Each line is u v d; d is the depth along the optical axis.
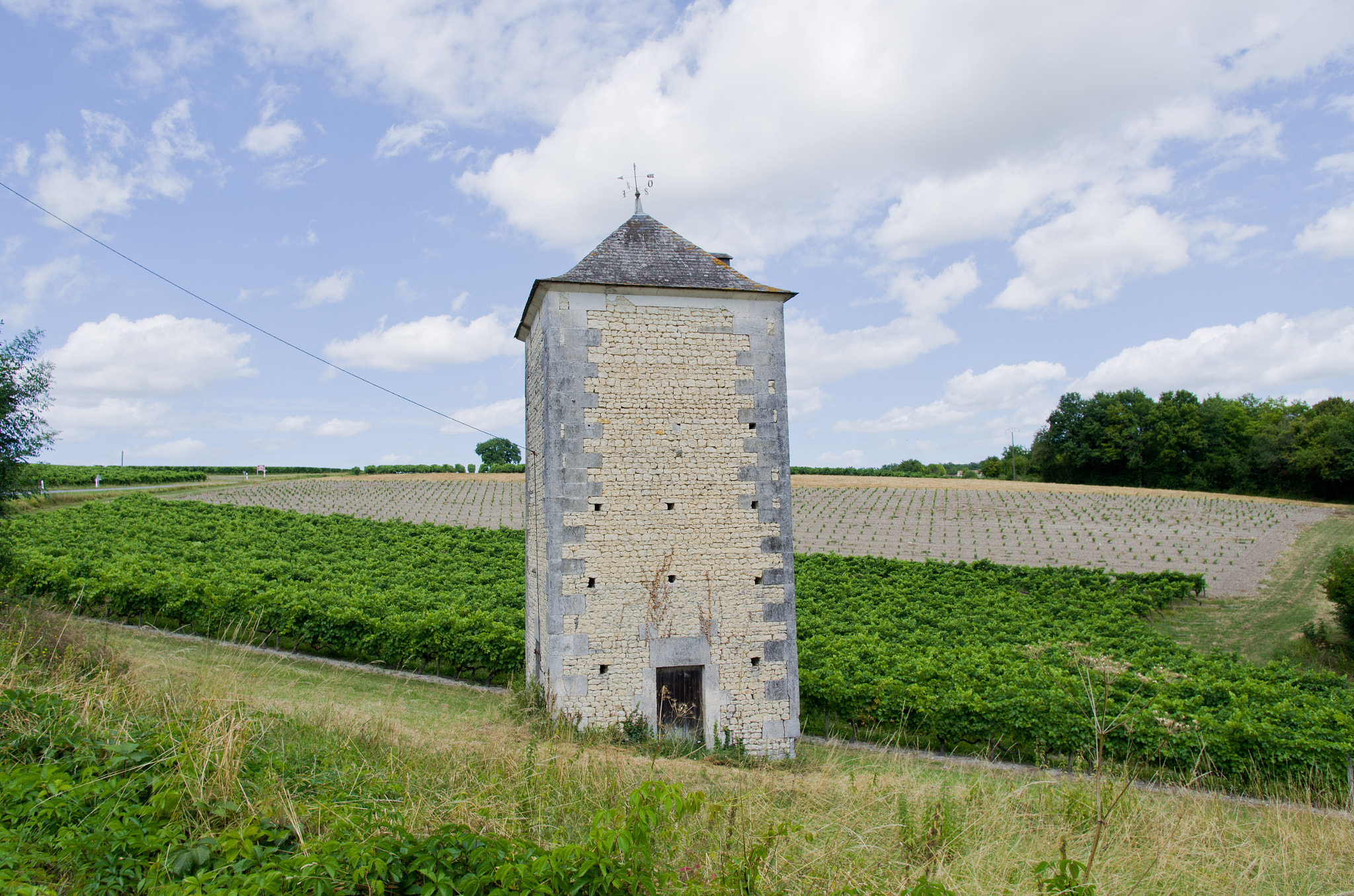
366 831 5.38
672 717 12.93
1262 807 10.77
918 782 8.90
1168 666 20.62
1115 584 31.98
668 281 13.46
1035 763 14.69
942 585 31.56
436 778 6.98
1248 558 37.81
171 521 34.53
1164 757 13.99
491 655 16.92
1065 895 5.15
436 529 37.16
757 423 13.59
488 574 27.27
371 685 15.98
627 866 4.63
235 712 7.29
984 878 5.88
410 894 4.61
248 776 6.36
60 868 4.77
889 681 15.92
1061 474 80.38
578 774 7.84
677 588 13.04
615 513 12.96
